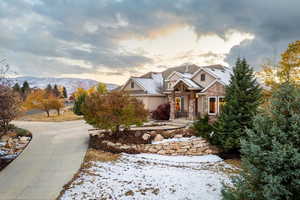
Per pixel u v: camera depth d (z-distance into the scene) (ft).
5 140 42.52
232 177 14.78
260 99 35.58
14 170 26.03
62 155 32.96
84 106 41.60
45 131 56.34
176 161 33.30
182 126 49.83
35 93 98.73
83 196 18.94
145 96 71.56
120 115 39.11
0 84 26.35
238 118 34.83
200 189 21.83
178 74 68.64
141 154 35.32
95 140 40.88
